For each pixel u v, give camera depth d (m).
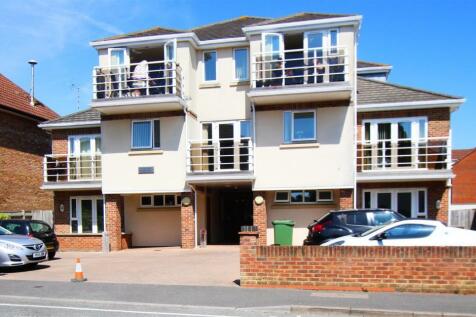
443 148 17.75
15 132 24.81
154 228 20.91
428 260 9.52
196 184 19.12
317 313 8.20
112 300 9.02
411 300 8.78
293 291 9.66
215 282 10.91
